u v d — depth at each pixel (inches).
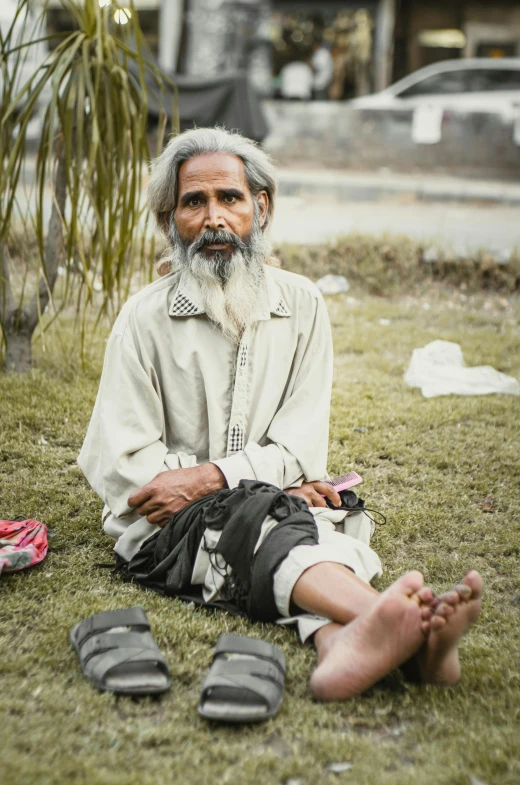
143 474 89.4
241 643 73.2
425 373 168.1
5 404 142.8
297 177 444.1
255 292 93.3
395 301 234.7
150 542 89.8
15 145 134.2
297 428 93.6
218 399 93.0
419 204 406.3
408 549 105.5
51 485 118.4
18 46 139.2
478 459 133.1
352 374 172.1
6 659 76.2
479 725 69.4
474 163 490.0
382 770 63.4
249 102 294.5
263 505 80.7
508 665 78.7
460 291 242.5
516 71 497.4
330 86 710.5
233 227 91.8
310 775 62.6
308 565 77.0
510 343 194.5
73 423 139.2
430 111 486.6
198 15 647.8
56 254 152.7
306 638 77.7
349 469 128.3
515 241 286.8
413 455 133.6
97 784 60.2
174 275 96.0
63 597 88.0
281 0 690.2
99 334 182.1
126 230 141.6
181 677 74.9
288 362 96.6
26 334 157.5
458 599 67.9
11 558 92.9
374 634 69.6
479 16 738.2
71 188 135.6
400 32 730.2
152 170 97.0
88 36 139.3
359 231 272.8
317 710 70.4
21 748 64.2
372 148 500.1
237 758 64.6
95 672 71.7
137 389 91.8
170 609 85.5
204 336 92.9
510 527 112.1
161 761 63.4
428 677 73.3
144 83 139.1
